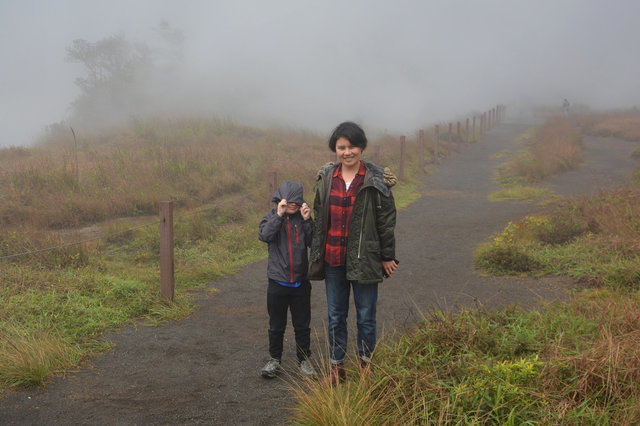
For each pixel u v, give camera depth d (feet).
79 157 47.78
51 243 22.07
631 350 10.47
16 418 10.68
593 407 9.29
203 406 11.39
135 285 18.80
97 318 16.17
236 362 13.76
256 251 26.66
